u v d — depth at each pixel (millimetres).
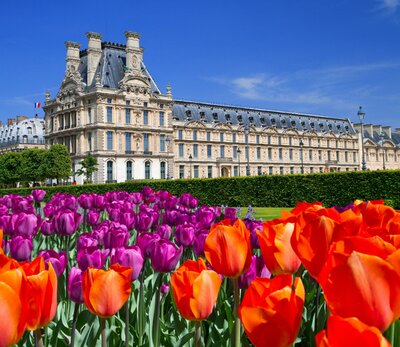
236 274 3451
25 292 2307
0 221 7496
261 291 2369
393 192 35406
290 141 159000
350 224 3395
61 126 131625
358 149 178250
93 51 123688
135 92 122312
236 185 46156
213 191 47750
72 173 116062
